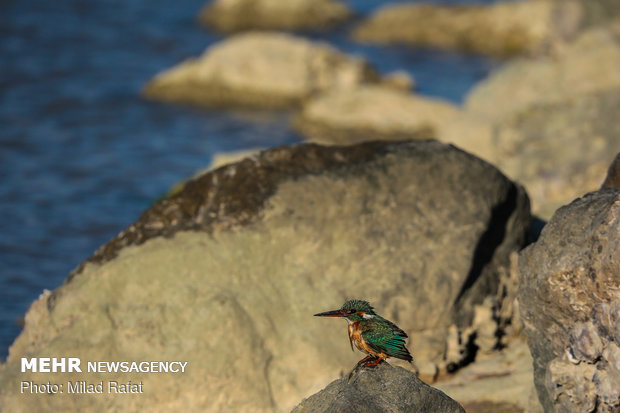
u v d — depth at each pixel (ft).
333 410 33.78
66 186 108.06
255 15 195.83
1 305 76.54
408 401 34.63
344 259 51.70
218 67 146.82
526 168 80.07
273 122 137.69
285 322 50.14
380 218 52.54
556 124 85.87
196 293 49.90
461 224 53.06
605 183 44.57
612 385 36.81
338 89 138.10
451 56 177.47
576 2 123.24
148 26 189.57
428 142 55.83
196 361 48.21
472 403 47.37
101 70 158.81
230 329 48.85
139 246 52.01
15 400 48.11
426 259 52.11
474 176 54.34
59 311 50.49
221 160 95.20
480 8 188.03
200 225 52.47
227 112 141.79
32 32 176.55
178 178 112.68
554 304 38.55
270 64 146.51
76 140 125.39
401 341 34.68
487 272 53.88
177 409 47.85
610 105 85.46
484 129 97.40
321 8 201.46
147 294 50.26
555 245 39.11
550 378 38.86
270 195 52.85
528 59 118.52
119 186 108.99
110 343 49.03
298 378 49.01
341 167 53.83
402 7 194.49
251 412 48.06
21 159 116.98
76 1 200.85
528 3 183.62
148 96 146.92
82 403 47.91
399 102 130.41
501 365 51.31
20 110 136.15
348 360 49.78
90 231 94.79
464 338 51.93
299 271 51.39
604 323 36.60
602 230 36.88
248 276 50.83
